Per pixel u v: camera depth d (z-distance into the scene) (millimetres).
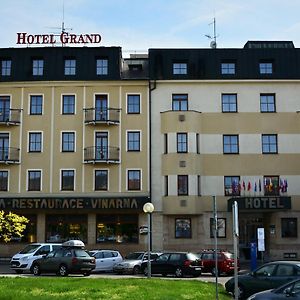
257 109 43500
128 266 32312
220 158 42812
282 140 43125
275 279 18297
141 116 43375
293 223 42188
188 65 44000
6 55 44469
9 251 42094
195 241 41688
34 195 42531
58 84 43875
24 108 43781
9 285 19422
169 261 30297
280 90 43781
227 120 43250
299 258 41656
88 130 43312
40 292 17578
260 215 43469
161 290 18609
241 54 44281
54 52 44438
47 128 43469
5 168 43031
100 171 42906
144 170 42625
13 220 25516
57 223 42375
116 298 16297
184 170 41938
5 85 43875
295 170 42812
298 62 44188
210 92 43656
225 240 41875
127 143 43094
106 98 43812
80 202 41281
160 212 42031
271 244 41969
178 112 42719
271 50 44438
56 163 43000
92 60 44250
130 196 42094
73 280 21719
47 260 29359
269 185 42469
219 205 42219
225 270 31094
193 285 20922
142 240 41812
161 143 42938
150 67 44031
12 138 43375
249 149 42969
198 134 43000
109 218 42406
